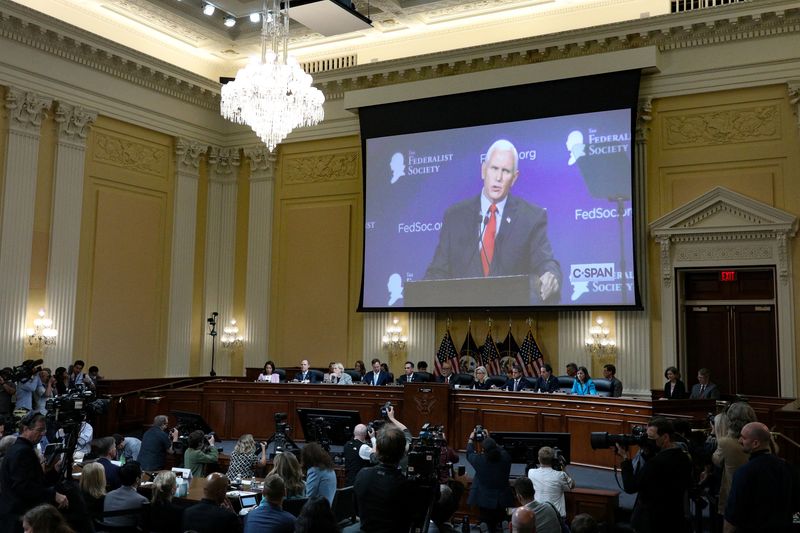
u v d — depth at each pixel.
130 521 6.55
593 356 14.21
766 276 13.58
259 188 17.94
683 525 5.42
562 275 14.27
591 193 14.14
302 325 17.22
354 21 12.70
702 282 14.14
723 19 13.29
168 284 17.08
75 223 15.10
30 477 5.42
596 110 14.20
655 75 14.10
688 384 13.98
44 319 14.43
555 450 7.40
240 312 17.88
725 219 13.41
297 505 6.46
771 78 13.23
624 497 8.98
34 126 14.43
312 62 17.80
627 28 13.98
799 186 12.97
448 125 15.55
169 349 16.91
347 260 16.89
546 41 14.61
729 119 13.63
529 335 14.73
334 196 17.22
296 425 13.04
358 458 8.03
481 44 15.94
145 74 16.38
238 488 7.63
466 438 11.91
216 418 13.56
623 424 10.57
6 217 13.92
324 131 17.33
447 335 15.52
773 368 13.40
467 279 15.12
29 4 14.74
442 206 15.49
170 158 17.30
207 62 18.34
